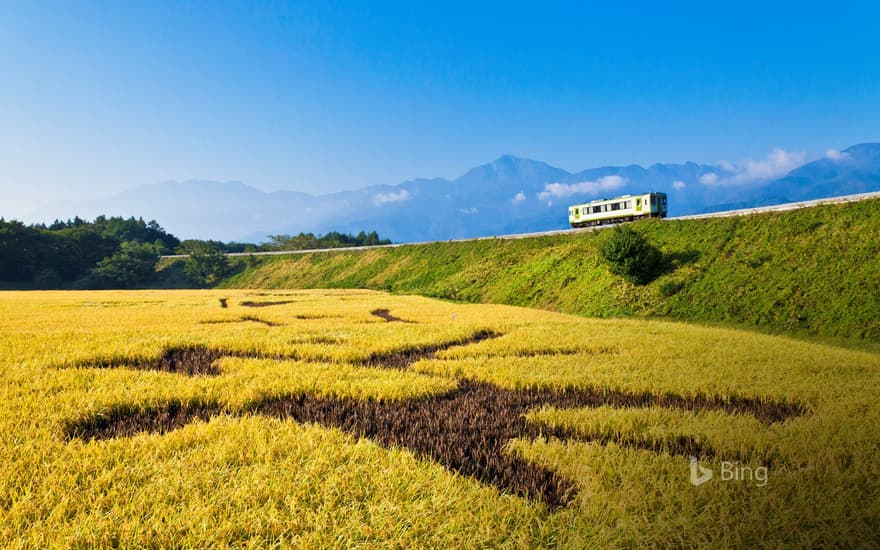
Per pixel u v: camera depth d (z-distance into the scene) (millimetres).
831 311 26250
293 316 28016
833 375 12539
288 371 12312
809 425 8297
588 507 5586
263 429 7859
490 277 55062
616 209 56938
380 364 14641
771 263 32469
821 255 30656
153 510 5410
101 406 8977
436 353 15953
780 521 5395
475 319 26172
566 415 9008
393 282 69625
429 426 8812
